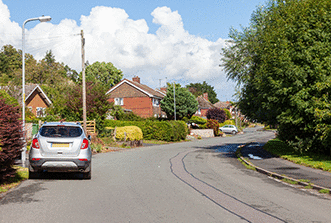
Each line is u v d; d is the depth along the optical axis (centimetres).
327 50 1535
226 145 3341
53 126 996
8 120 866
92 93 3083
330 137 1464
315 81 1545
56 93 4516
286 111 1652
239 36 2469
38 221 545
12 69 8419
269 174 1211
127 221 551
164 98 5972
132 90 5903
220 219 574
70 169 964
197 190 855
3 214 588
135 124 3994
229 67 2514
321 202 745
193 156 2006
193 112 6147
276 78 1675
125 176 1089
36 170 965
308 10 1648
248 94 2394
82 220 554
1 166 852
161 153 2170
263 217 594
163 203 692
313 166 1343
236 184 981
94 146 2194
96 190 831
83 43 2356
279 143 2745
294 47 1606
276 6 1984
